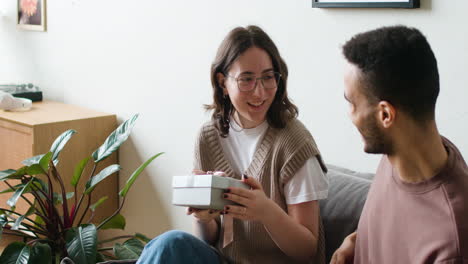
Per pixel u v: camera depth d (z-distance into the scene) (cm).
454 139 170
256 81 148
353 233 142
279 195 157
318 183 153
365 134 110
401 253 107
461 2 164
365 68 105
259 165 158
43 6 321
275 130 158
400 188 109
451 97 169
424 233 100
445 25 168
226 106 163
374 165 189
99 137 285
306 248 150
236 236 161
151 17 264
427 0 170
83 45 302
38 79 336
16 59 350
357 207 155
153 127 273
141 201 286
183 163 261
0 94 291
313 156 154
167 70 261
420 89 101
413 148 104
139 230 289
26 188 199
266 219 142
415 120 103
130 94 281
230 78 151
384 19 181
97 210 290
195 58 248
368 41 106
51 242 216
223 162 165
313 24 201
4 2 352
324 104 201
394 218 109
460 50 166
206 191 137
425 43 104
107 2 285
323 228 159
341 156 199
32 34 335
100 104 298
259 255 159
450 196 98
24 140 269
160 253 143
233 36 151
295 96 211
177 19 253
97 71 297
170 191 269
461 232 95
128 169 289
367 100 107
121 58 283
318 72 202
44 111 293
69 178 276
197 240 152
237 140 164
